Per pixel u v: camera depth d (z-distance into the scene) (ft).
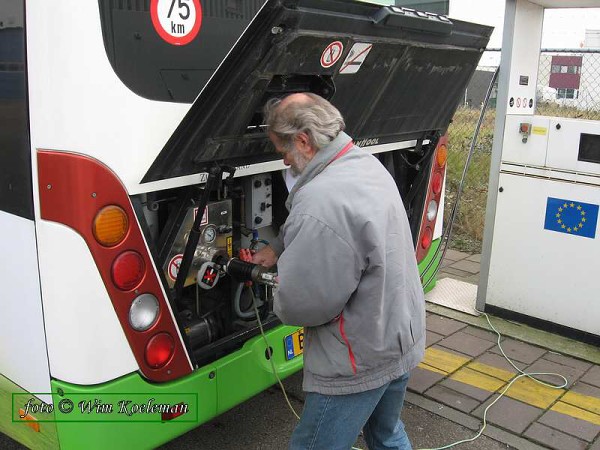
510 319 14.25
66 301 6.62
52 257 6.56
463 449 9.71
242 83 6.96
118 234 6.69
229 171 7.72
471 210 21.39
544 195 13.12
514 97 13.62
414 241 12.15
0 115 6.65
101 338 6.81
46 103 6.16
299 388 11.45
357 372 6.52
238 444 9.84
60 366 6.86
